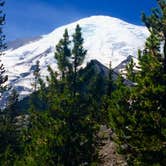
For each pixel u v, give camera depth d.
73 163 29.61
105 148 41.91
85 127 30.00
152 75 23.03
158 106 22.56
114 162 38.41
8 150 36.38
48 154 29.25
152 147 22.02
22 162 30.80
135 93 22.72
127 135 22.58
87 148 29.94
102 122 29.22
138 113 22.50
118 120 22.72
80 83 31.61
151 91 22.28
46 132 29.86
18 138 47.81
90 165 30.12
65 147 29.45
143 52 24.06
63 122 29.80
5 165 34.84
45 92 31.80
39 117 30.75
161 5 24.28
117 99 23.12
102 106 25.75
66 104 30.12
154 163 22.19
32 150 30.31
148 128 22.14
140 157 22.52
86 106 30.47
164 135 21.23
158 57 23.52
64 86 31.62
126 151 22.94
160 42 23.83
